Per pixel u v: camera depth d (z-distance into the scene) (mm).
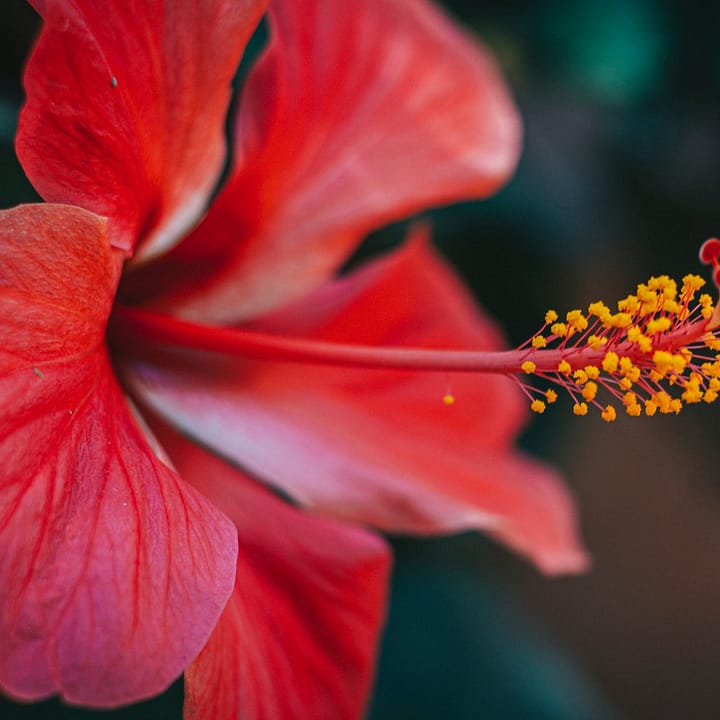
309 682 230
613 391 214
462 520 260
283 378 260
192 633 194
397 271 285
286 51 243
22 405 190
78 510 193
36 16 267
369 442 265
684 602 426
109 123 203
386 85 260
